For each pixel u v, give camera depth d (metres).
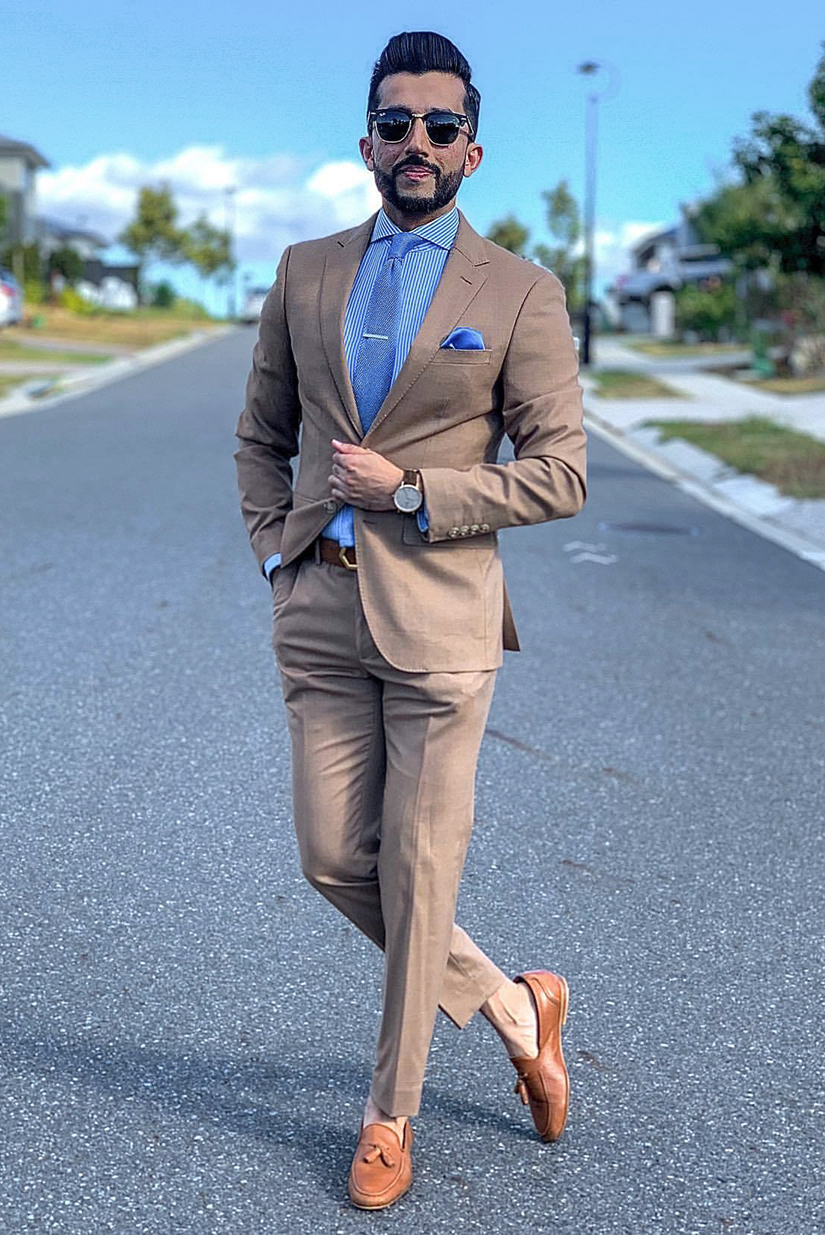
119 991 3.66
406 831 2.76
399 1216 2.79
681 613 8.39
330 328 2.80
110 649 7.00
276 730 5.81
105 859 4.48
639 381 29.20
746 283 39.59
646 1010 3.66
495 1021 2.98
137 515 11.05
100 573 8.79
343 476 2.71
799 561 10.42
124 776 5.22
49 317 52.56
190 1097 3.19
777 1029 3.58
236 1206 2.80
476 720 2.80
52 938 3.94
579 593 8.84
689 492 14.36
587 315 36.22
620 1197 2.87
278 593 2.95
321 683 2.87
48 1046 3.39
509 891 4.36
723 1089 3.30
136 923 4.05
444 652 2.76
